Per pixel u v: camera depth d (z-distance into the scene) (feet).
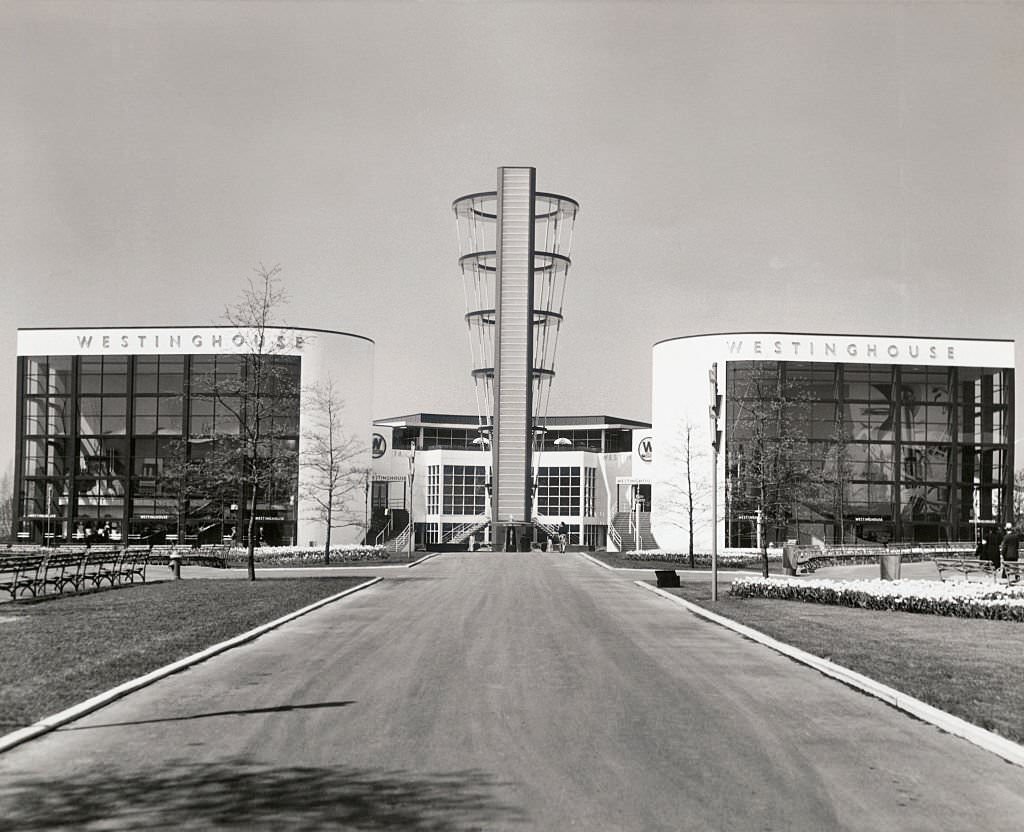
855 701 41.65
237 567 161.58
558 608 83.61
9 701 39.60
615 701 41.01
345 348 253.44
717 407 94.12
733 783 28.71
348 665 50.57
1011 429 249.55
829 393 247.91
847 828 24.89
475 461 313.73
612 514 317.42
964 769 30.66
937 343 248.11
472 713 38.22
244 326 155.53
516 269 275.18
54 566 92.27
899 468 246.47
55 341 248.11
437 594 98.02
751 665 51.78
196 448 244.22
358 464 253.65
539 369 288.51
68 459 246.47
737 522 241.35
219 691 42.98
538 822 24.94
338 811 25.77
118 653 52.95
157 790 27.73
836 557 173.17
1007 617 74.79
